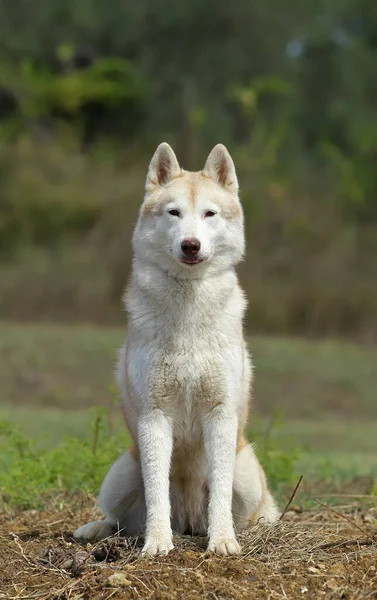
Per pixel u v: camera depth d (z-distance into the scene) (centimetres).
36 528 791
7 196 3072
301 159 3362
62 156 3219
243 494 745
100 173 3152
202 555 655
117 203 3003
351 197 3108
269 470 986
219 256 720
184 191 724
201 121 3209
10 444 1011
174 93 3691
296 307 2728
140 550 676
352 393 2022
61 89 3472
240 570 625
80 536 744
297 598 596
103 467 904
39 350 2189
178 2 3738
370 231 2977
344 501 930
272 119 3491
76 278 2795
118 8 3744
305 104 3675
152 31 3803
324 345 2461
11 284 2805
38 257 2916
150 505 682
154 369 691
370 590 607
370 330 2664
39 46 3706
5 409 1773
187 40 3803
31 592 622
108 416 1126
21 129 3447
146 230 728
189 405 701
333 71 3709
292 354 2273
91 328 2569
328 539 709
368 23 3891
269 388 2027
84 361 2136
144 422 696
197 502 747
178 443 721
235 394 700
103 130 3694
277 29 3794
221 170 762
